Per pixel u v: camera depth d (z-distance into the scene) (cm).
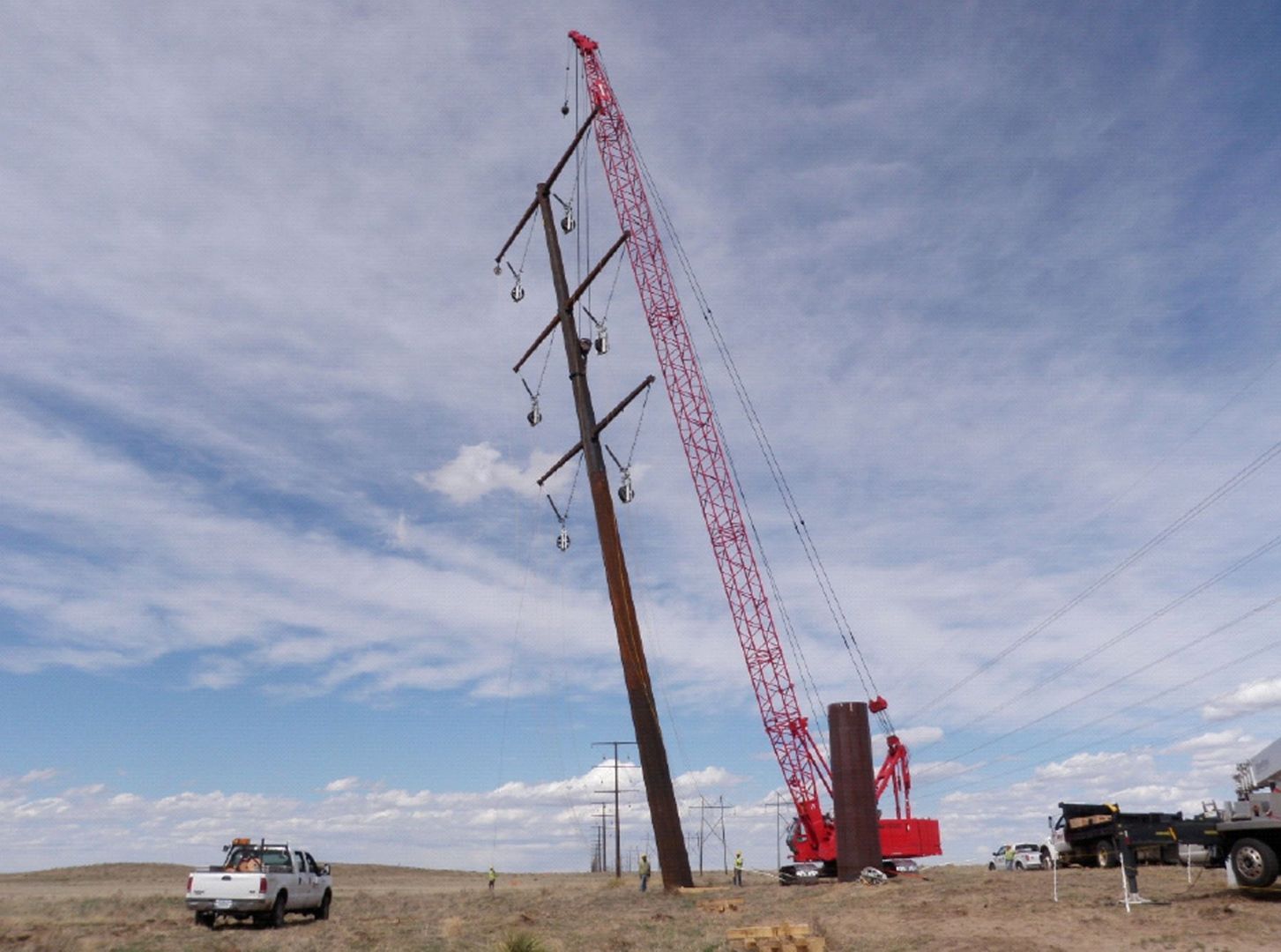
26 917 3984
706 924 3566
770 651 7844
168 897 5591
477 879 13750
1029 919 2948
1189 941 2380
